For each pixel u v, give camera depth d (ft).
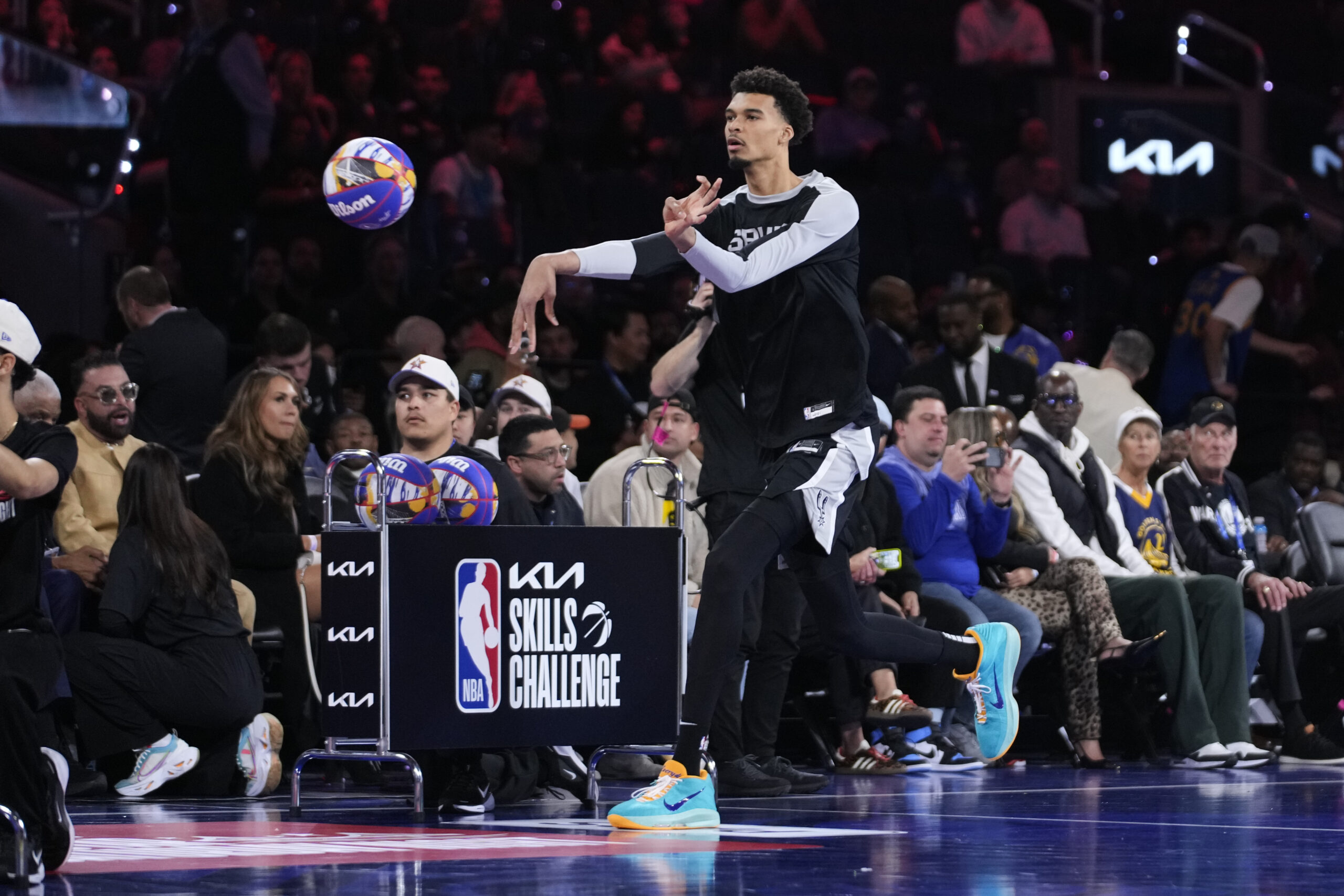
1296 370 58.54
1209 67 79.30
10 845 16.33
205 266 49.47
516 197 56.80
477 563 23.38
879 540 33.30
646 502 33.01
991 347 42.80
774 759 27.76
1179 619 34.53
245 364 46.24
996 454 34.73
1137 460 38.78
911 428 34.88
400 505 23.56
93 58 57.77
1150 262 63.72
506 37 67.26
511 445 30.19
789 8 73.31
